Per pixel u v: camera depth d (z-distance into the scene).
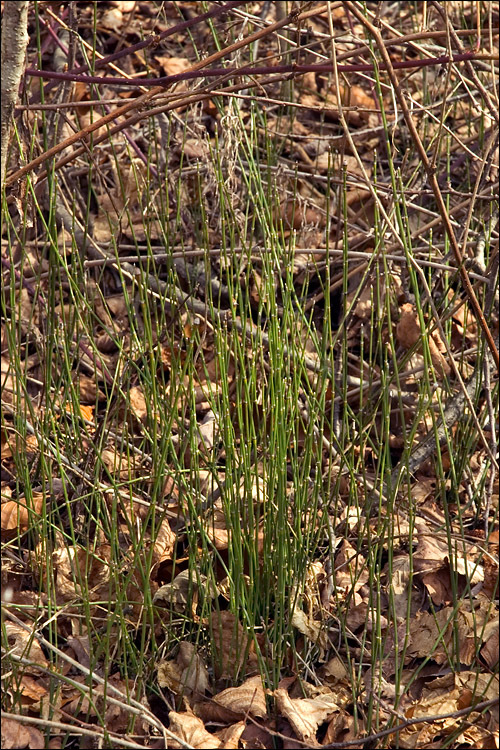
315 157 3.25
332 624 2.69
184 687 2.62
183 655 2.64
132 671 2.64
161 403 2.68
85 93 3.24
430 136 3.22
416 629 2.67
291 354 2.62
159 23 3.52
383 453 2.62
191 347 2.66
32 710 2.58
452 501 2.85
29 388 2.95
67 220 3.04
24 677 2.61
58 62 3.19
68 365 2.73
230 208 2.74
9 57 2.42
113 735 2.56
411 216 3.11
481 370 2.79
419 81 3.30
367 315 3.03
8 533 2.76
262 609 2.67
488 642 2.64
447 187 3.09
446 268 2.78
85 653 2.64
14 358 2.70
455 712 2.56
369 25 2.47
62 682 2.60
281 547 2.60
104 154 3.19
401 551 2.76
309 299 3.05
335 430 2.84
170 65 3.33
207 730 2.61
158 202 3.11
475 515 2.82
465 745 2.59
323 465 2.83
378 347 2.74
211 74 2.60
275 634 2.62
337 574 2.73
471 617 2.67
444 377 2.63
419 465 2.85
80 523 2.76
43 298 2.89
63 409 2.76
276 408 2.60
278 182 3.07
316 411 2.71
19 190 2.66
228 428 2.60
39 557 2.67
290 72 2.60
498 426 2.84
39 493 2.79
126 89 3.30
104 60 2.71
